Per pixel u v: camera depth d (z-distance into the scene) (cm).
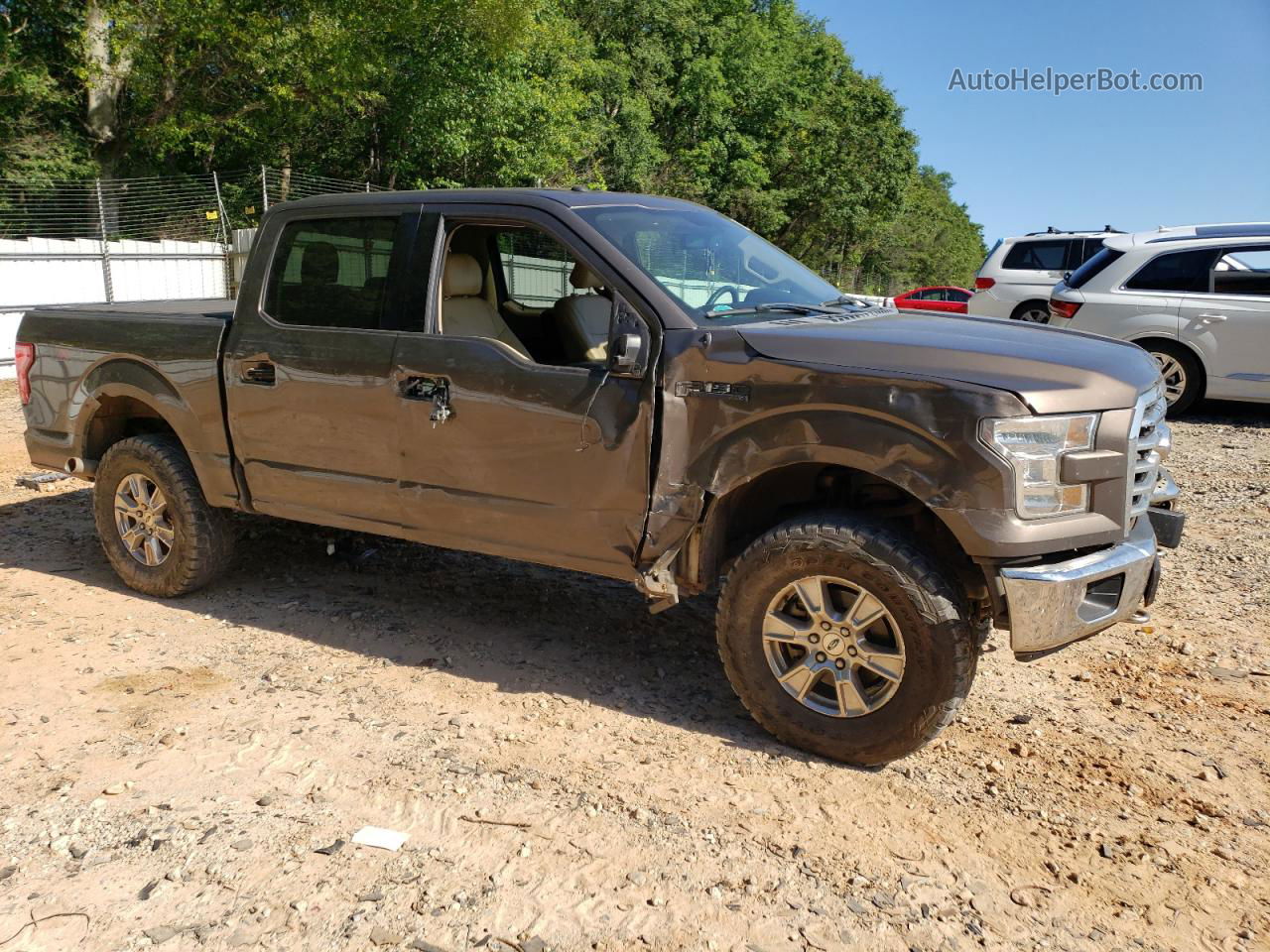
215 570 507
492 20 2281
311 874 286
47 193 1848
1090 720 390
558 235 389
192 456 482
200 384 471
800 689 353
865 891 283
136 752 355
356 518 439
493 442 393
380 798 325
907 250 7550
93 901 274
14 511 684
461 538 412
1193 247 1030
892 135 5153
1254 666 440
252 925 264
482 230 452
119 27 2231
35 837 303
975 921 271
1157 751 366
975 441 311
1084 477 318
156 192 1950
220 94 2491
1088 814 324
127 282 1712
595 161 3394
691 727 379
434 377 403
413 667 430
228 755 353
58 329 530
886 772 347
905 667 331
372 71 2300
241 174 2147
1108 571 329
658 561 365
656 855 297
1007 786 340
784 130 4781
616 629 479
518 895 277
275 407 448
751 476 345
